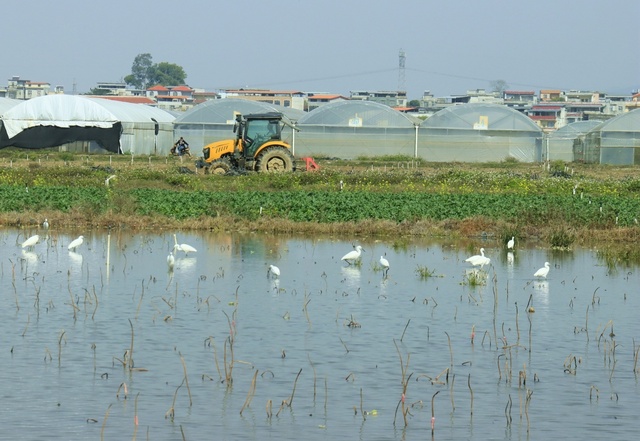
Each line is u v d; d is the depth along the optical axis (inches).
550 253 1638.8
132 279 1298.0
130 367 855.7
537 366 890.7
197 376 839.1
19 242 1625.2
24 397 770.8
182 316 1067.3
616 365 896.3
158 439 687.1
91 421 720.3
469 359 910.4
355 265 1459.2
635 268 1475.1
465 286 1294.3
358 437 700.7
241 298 1179.9
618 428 725.3
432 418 709.3
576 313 1128.8
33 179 2474.2
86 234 1754.4
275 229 1855.3
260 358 899.4
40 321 1028.5
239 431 708.0
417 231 1843.0
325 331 1008.2
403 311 1118.4
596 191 2445.9
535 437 705.6
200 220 1889.8
